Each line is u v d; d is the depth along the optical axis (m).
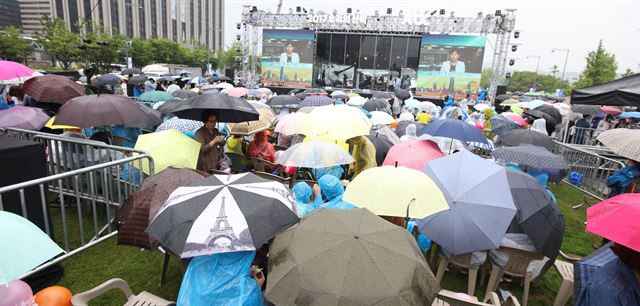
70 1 81.44
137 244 2.92
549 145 5.55
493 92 22.66
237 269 2.07
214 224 2.04
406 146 4.53
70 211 5.08
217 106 4.44
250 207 2.18
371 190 2.73
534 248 3.31
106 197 4.19
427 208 2.60
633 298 1.85
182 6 108.12
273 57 25.16
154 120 6.21
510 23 21.41
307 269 1.74
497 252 3.42
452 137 4.83
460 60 22.94
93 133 5.77
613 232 1.91
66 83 7.01
